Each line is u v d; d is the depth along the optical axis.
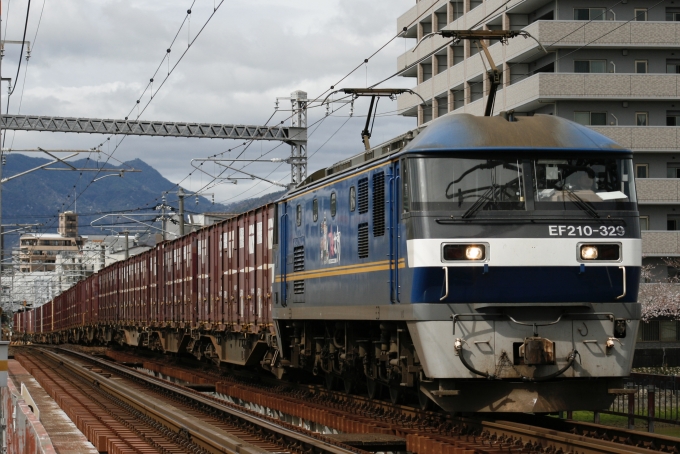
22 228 61.47
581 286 13.63
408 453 13.81
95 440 14.23
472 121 14.13
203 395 20.47
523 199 13.66
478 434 13.70
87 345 62.53
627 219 13.82
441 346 13.44
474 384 13.88
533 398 13.69
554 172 13.83
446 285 13.41
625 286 13.72
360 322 17.70
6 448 12.65
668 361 38.59
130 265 45.28
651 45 47.66
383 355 16.03
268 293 23.83
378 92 20.22
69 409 18.36
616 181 13.94
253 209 25.17
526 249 13.52
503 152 13.76
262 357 26.50
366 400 18.06
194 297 32.69
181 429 14.69
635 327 13.81
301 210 20.09
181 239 34.72
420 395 15.93
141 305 42.22
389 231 14.69
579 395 13.91
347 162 17.64
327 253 18.12
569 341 13.59
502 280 13.50
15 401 10.95
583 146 13.85
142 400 18.84
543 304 13.58
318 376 24.23
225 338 29.80
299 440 13.01
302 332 20.83
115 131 43.25
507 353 13.48
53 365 36.72
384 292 15.01
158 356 43.44
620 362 13.72
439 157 13.76
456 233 13.53
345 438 13.70
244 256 26.36
